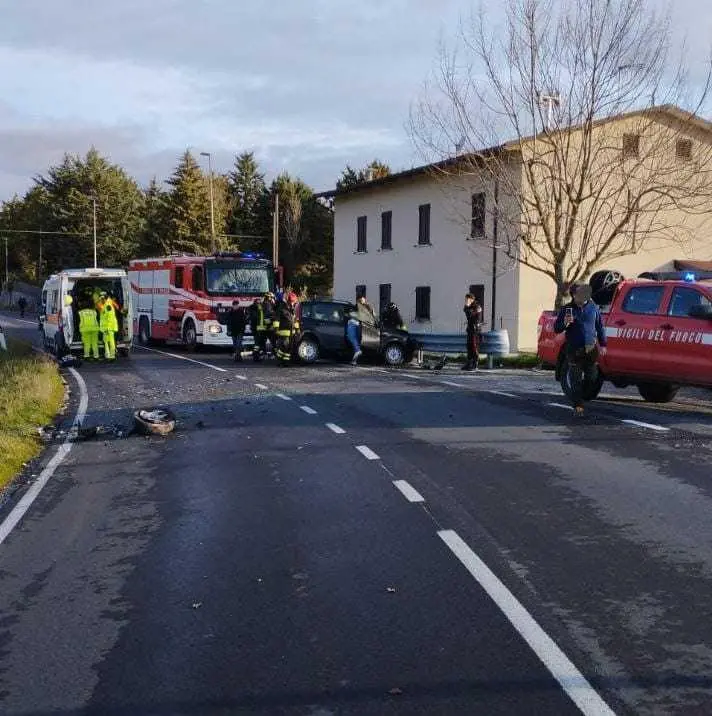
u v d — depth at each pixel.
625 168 25.23
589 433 11.11
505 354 22.86
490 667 4.25
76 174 87.81
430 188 34.59
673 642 4.52
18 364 21.61
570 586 5.41
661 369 12.93
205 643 4.64
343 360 25.20
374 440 10.88
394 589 5.42
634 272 30.44
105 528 7.09
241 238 78.88
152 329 31.97
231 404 14.62
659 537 6.46
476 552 6.16
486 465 9.20
